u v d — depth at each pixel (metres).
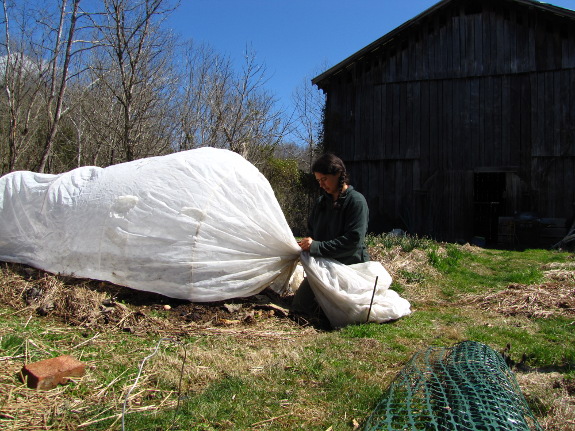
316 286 4.46
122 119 12.65
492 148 13.98
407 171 14.73
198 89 14.72
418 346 3.81
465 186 14.17
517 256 10.23
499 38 13.98
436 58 14.50
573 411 2.53
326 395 2.77
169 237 4.30
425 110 14.58
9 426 2.24
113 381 2.80
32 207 5.08
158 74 12.91
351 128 15.27
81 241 4.60
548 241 13.14
